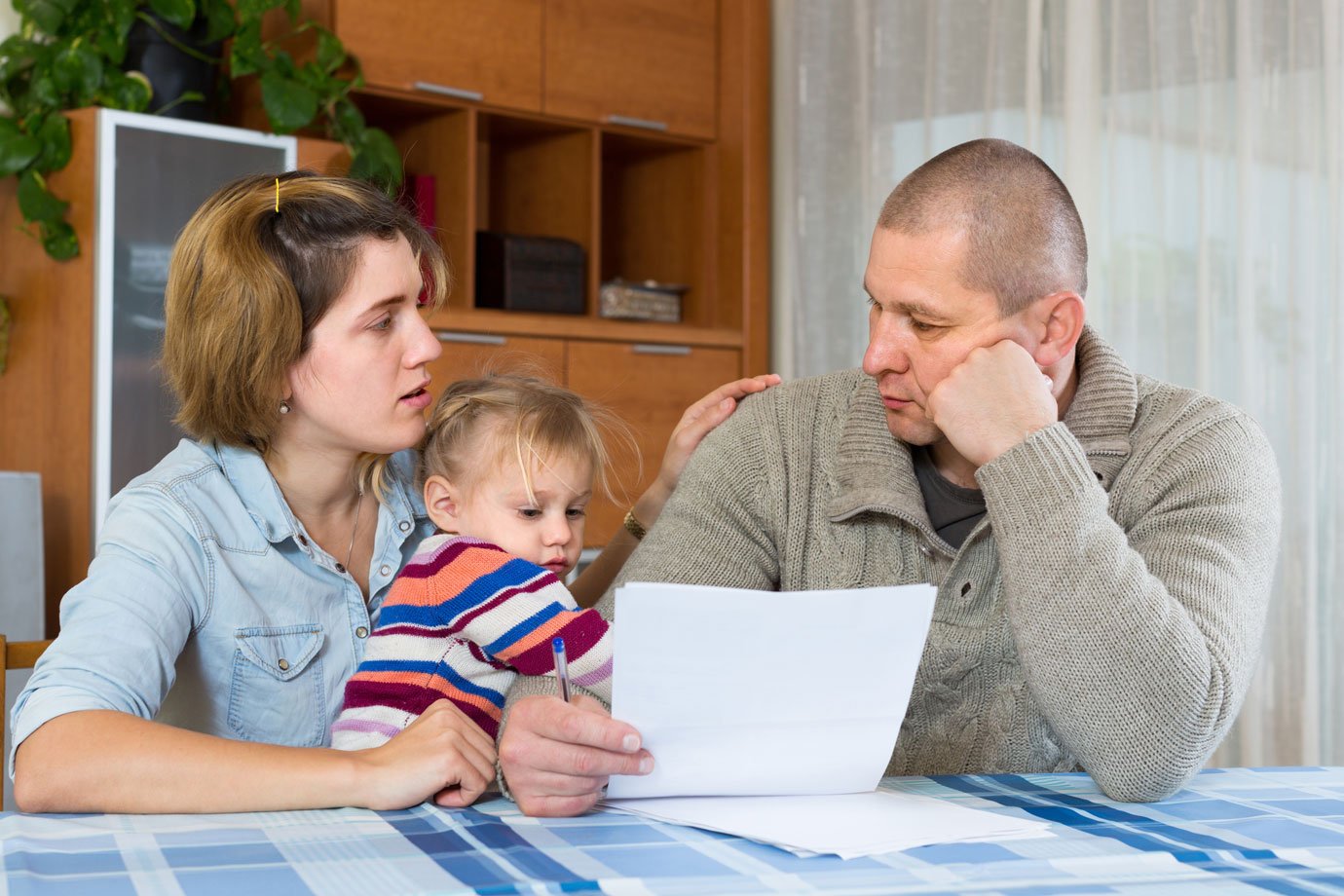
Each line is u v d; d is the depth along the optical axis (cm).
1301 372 296
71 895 78
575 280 364
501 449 146
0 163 284
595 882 81
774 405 161
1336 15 290
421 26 338
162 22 309
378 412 133
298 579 137
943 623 141
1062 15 341
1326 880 85
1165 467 136
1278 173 301
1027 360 121
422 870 84
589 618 124
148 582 123
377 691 128
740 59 393
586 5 369
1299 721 293
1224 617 117
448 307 342
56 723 107
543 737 101
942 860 88
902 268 131
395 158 322
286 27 336
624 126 377
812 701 101
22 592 270
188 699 134
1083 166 333
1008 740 140
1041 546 113
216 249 129
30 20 297
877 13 379
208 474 134
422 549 135
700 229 402
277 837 94
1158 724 108
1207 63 313
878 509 143
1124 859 89
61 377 297
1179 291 318
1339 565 292
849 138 390
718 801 105
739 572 153
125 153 290
